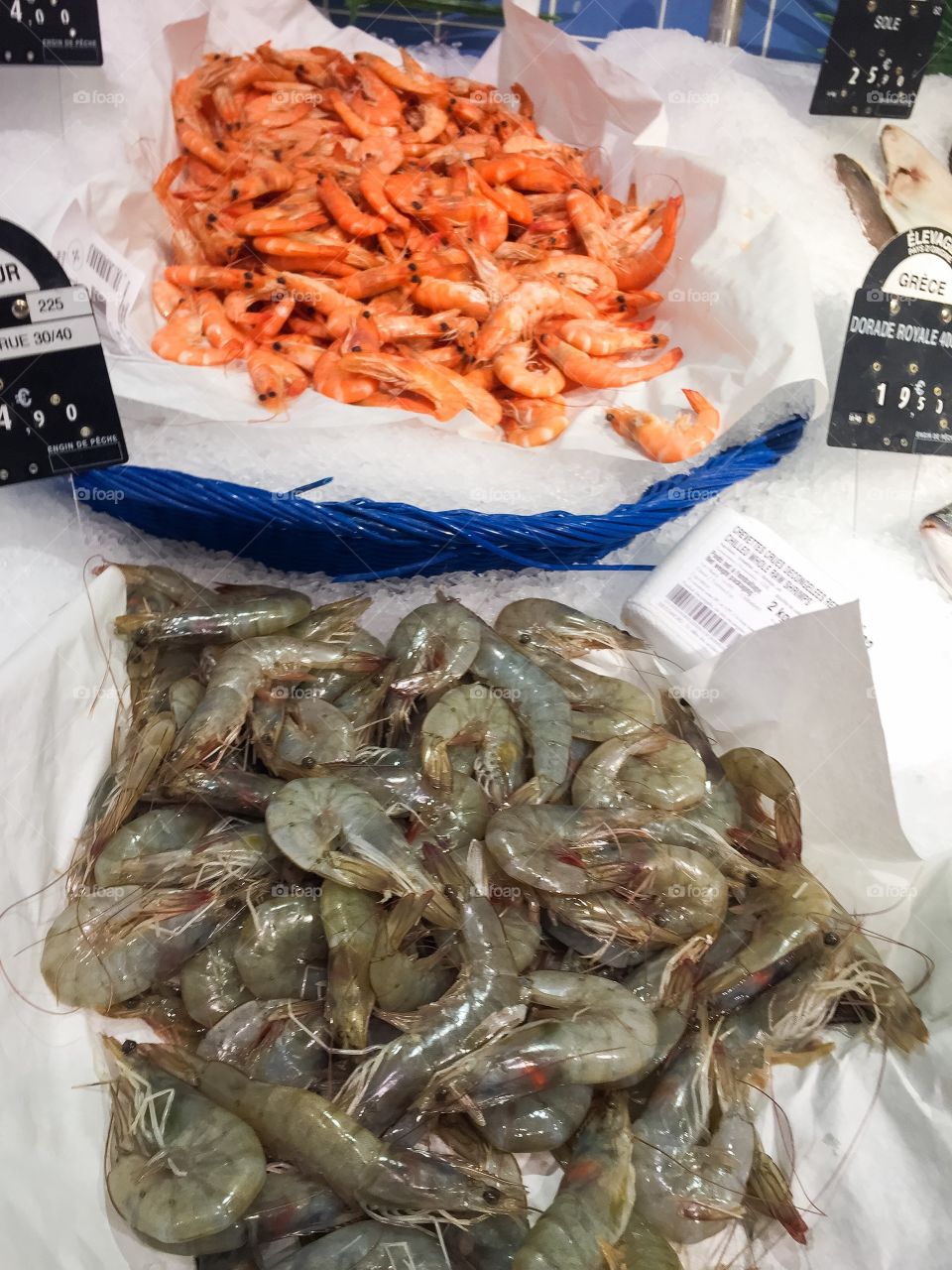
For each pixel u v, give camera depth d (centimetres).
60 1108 33
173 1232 29
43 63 50
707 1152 34
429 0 71
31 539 46
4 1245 30
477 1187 31
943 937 41
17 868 37
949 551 51
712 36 65
